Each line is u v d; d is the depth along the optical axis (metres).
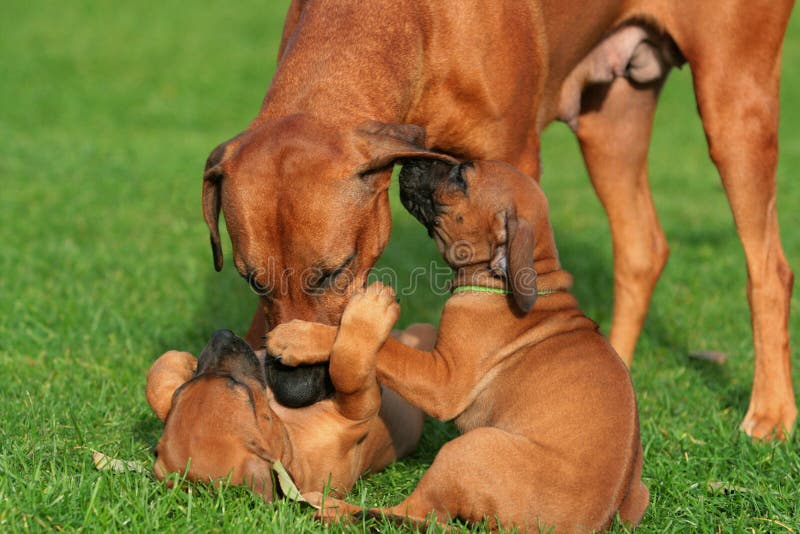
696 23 10.52
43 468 7.95
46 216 18.56
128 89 35.50
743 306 14.76
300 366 7.98
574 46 10.58
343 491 8.39
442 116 9.31
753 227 10.55
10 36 42.38
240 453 7.14
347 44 8.73
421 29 9.03
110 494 7.24
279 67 8.95
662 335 13.53
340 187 7.73
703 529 7.78
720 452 9.47
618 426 7.61
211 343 7.69
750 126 10.48
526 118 9.88
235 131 30.92
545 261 8.70
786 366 10.39
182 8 49.06
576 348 8.14
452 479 7.40
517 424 7.82
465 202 8.62
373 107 8.46
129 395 10.20
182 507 7.01
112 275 15.03
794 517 8.03
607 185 11.65
